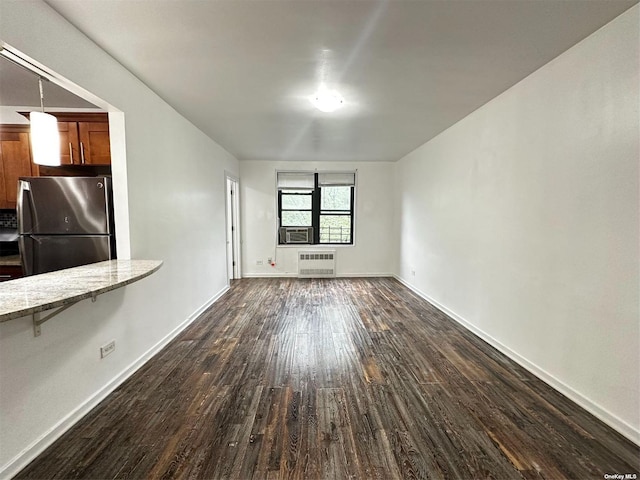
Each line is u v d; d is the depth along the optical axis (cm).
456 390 227
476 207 335
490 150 308
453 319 387
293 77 256
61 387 179
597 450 168
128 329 245
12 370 151
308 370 256
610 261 186
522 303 263
